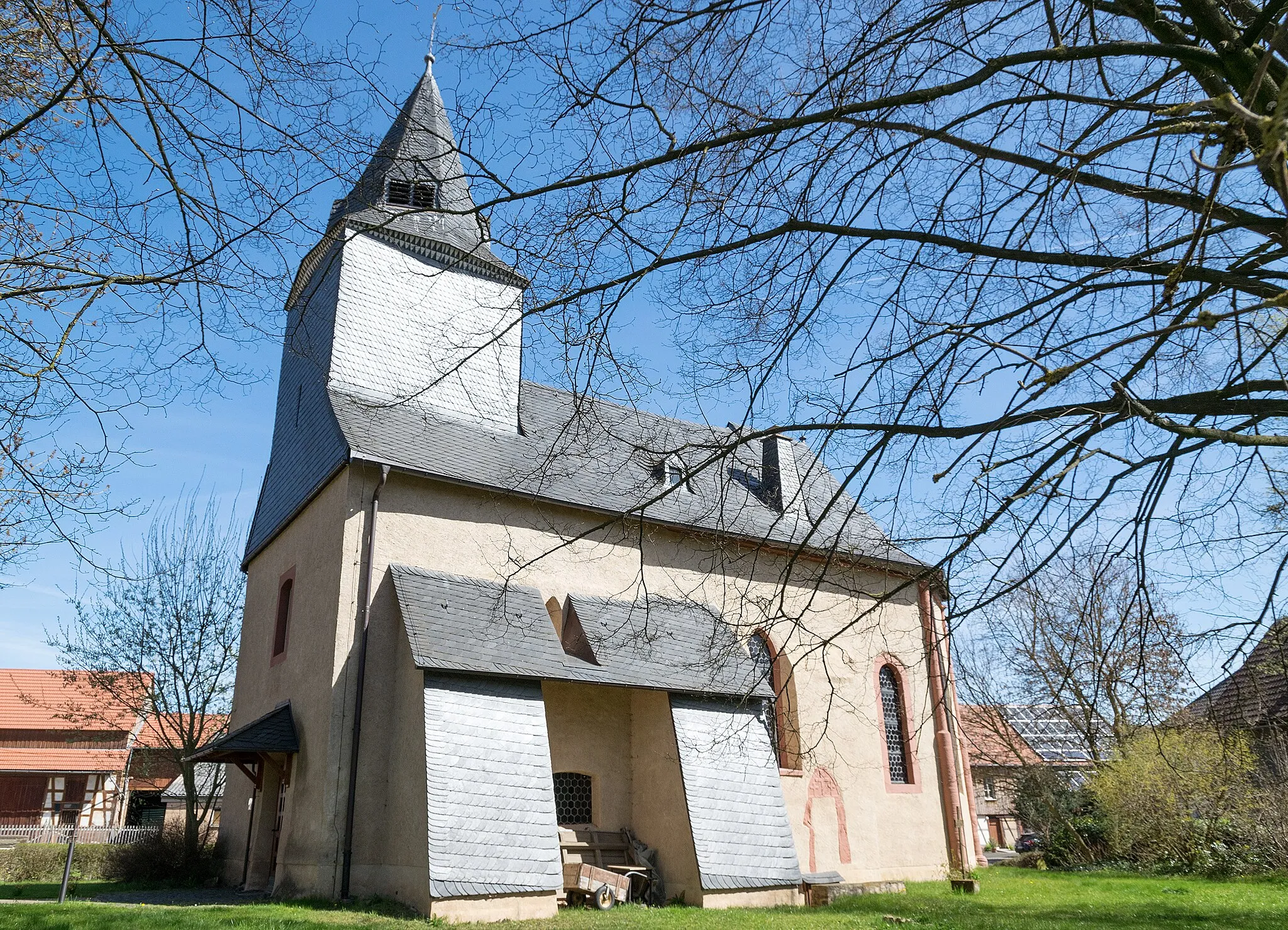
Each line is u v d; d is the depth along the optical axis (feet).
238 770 61.46
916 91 17.28
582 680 49.73
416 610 47.80
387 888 43.88
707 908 46.88
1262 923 39.47
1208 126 12.28
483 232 20.10
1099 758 74.23
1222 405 17.51
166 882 59.16
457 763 43.73
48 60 22.47
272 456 67.41
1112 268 18.30
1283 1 13.92
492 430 60.70
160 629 85.71
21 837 107.96
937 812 69.15
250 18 18.06
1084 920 41.24
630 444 23.71
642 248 20.10
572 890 47.29
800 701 63.67
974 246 18.80
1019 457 17.74
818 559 24.75
